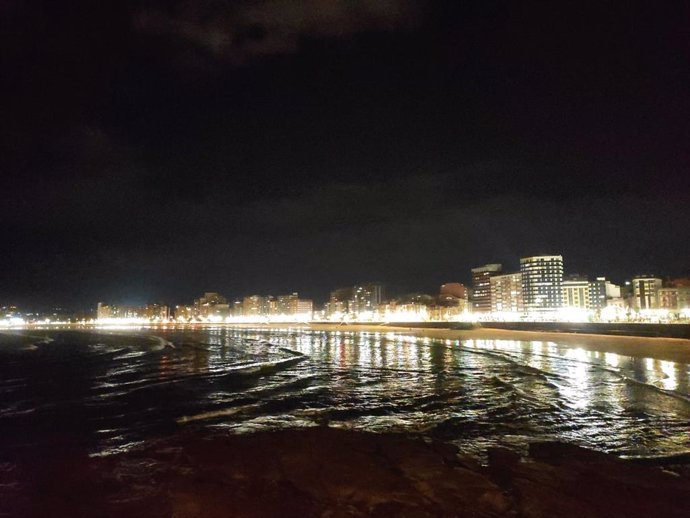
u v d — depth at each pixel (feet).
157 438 60.64
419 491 36.40
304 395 94.07
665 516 32.30
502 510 33.27
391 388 102.47
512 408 77.36
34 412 78.84
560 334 301.63
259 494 36.63
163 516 34.55
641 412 73.20
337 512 33.30
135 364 165.37
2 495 39.34
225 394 96.43
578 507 33.47
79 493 39.52
